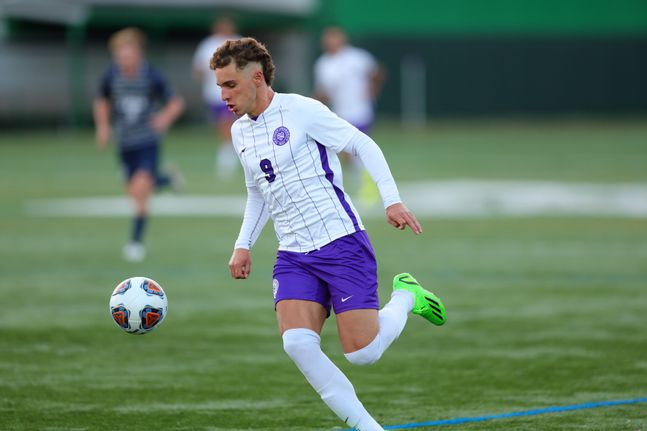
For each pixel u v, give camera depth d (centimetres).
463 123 14375
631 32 15075
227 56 1825
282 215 1870
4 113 13250
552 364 2559
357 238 1839
